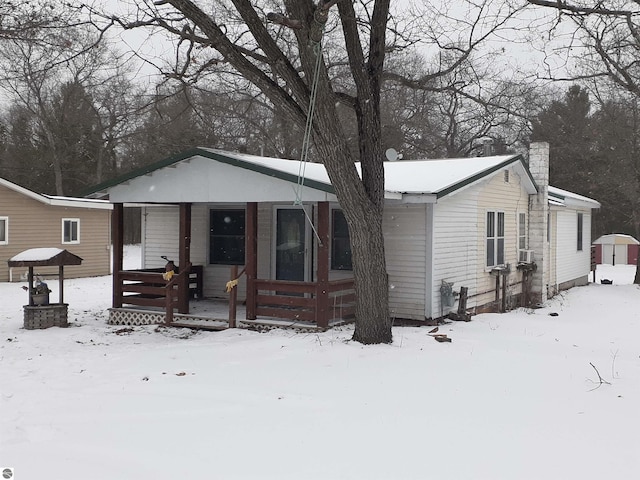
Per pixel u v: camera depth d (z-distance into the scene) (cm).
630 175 2925
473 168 1401
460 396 670
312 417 599
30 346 1021
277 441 532
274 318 1166
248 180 1126
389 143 2459
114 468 470
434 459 489
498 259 1549
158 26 922
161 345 1018
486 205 1468
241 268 1434
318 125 863
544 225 1738
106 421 590
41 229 2352
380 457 494
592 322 1459
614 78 1230
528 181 1686
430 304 1188
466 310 1342
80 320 1352
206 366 829
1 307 1577
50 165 4041
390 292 1227
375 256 935
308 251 1310
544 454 499
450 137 3017
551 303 1808
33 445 521
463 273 1340
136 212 4747
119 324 1296
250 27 843
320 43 828
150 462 483
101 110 3350
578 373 784
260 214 1385
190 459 490
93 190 1285
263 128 2553
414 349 898
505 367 805
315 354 873
